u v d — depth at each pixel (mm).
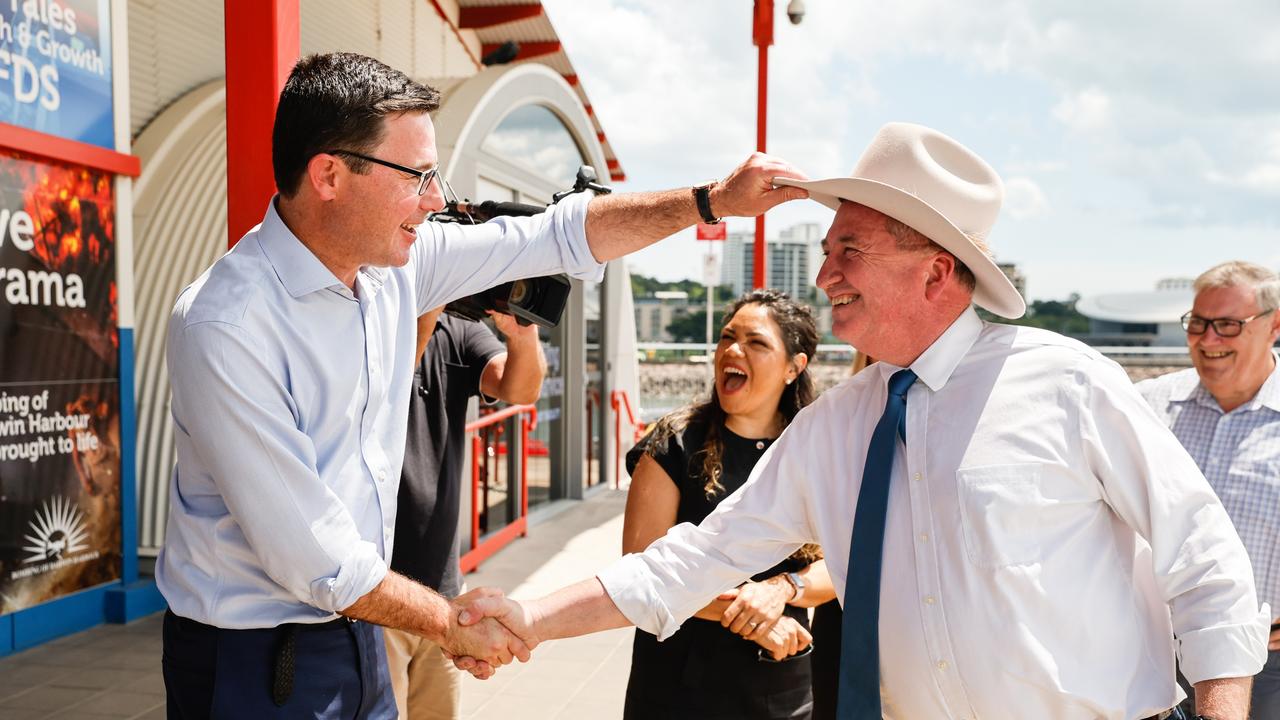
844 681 1724
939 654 1671
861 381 1900
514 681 4812
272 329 1670
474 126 6254
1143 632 1699
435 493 2893
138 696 4301
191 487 1753
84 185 5055
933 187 1688
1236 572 1553
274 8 2570
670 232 2127
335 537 1665
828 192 1737
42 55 4773
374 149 1648
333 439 1765
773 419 2467
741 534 1959
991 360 1720
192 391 1620
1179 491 1585
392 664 2738
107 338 5230
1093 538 1655
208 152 6539
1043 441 1640
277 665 1735
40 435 4863
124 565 5387
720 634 2279
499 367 3072
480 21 11555
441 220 2283
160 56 6832
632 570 1991
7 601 4750
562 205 2176
